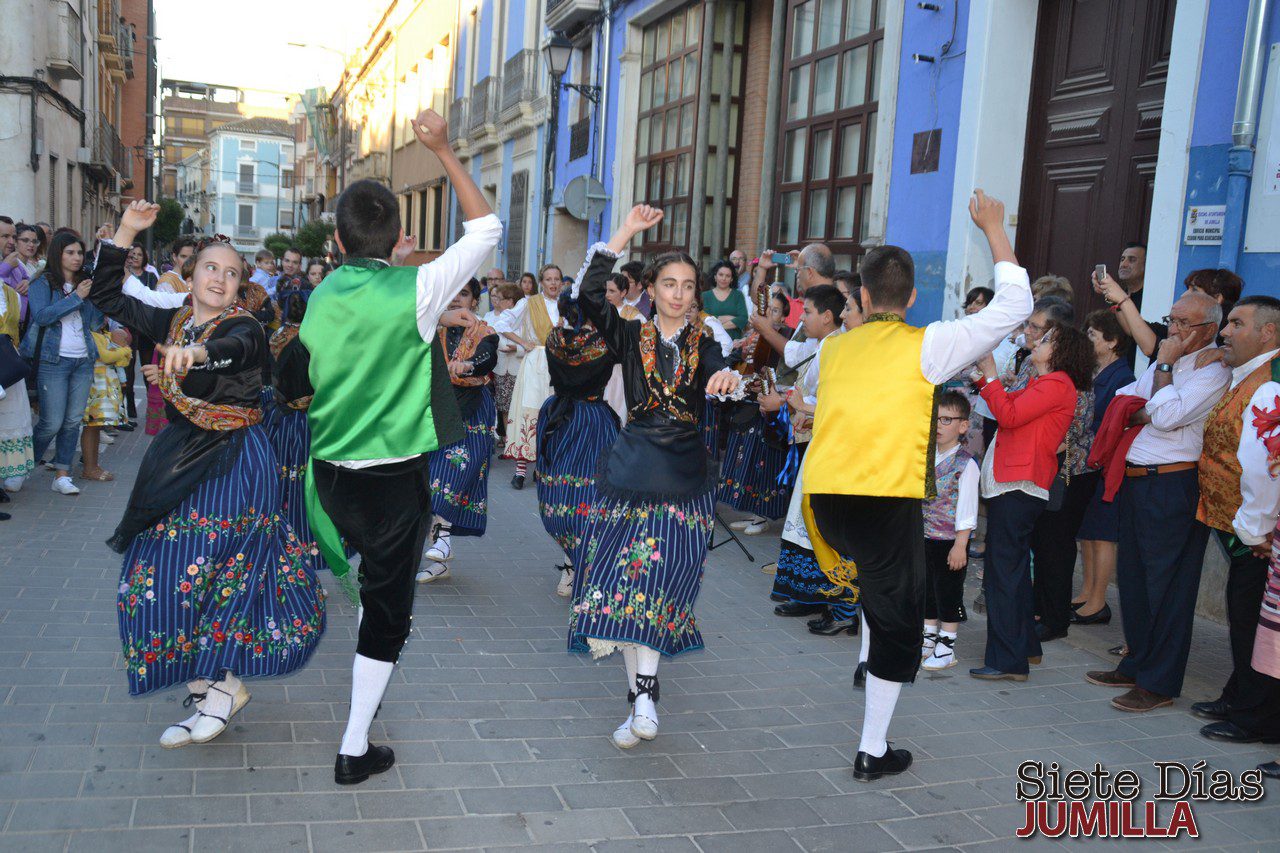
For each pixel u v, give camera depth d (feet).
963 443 16.29
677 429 12.59
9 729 11.96
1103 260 23.63
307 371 11.03
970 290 24.06
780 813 11.28
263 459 11.71
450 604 18.34
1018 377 17.67
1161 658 14.73
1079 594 20.58
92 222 88.89
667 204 45.96
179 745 11.82
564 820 10.81
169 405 11.27
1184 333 14.55
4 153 55.83
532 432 29.09
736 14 41.91
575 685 14.73
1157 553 14.67
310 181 203.92
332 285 10.90
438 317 11.06
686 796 11.54
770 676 15.69
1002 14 25.29
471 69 82.89
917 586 11.79
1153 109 22.39
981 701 15.03
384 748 11.70
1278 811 11.92
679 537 12.30
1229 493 13.60
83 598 16.96
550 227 60.08
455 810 10.85
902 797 11.83
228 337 11.32
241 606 11.41
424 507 11.25
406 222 110.32
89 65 81.20
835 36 33.12
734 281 30.60
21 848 9.52
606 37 50.78
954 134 26.48
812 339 21.01
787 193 36.27
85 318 25.04
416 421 10.89
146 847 9.71
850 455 11.55
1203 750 13.55
